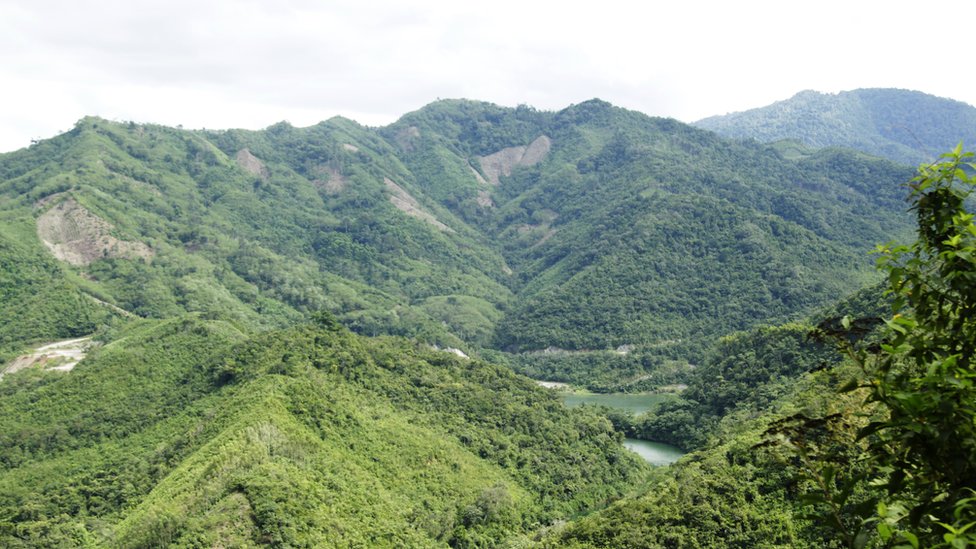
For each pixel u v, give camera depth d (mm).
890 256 10133
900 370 9914
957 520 7434
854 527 8828
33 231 179250
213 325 113938
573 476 92500
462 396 102750
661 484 72250
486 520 75938
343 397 87812
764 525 54750
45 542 64688
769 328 126250
